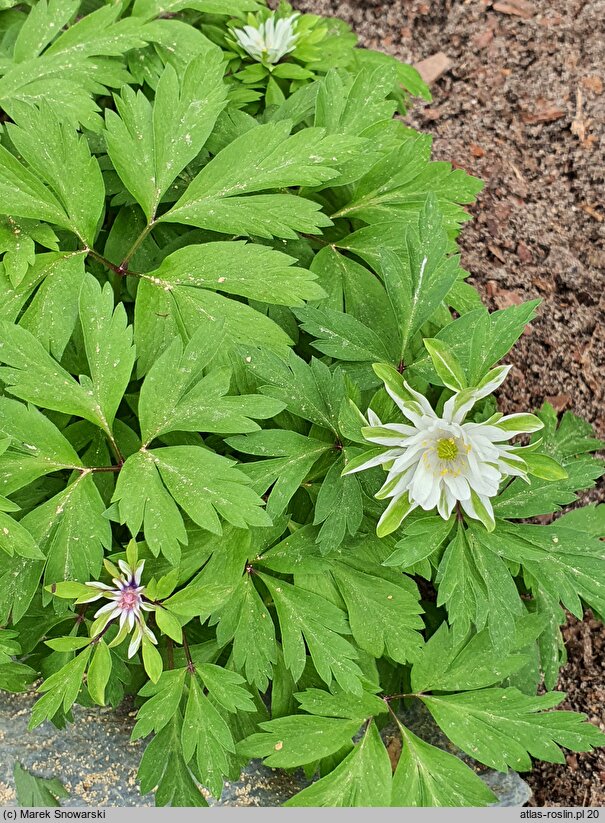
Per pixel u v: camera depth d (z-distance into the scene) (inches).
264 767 7.9
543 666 8.0
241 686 7.4
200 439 7.4
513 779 8.1
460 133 12.9
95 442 7.3
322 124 7.7
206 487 6.2
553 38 13.6
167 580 6.2
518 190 12.5
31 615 7.4
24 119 7.0
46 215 7.0
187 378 6.5
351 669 6.8
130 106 7.3
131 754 7.8
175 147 7.3
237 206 7.1
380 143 7.7
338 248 7.9
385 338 7.4
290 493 6.7
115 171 8.0
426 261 6.8
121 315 6.6
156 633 7.3
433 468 6.0
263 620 6.8
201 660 7.2
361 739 7.2
